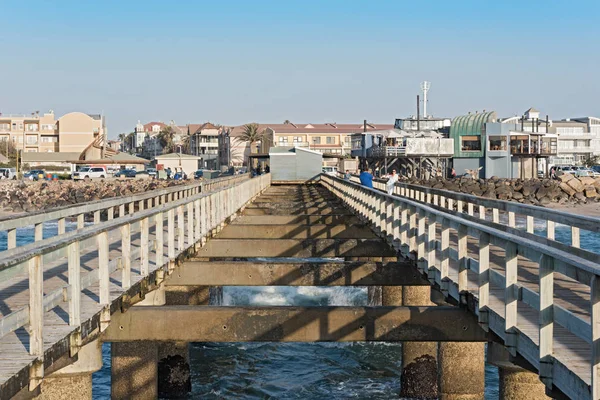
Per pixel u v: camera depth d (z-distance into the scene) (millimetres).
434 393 17234
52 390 9266
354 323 9516
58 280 9625
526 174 86688
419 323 9477
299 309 9547
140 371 13375
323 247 16969
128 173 94250
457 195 16938
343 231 19953
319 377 18891
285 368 19656
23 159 117250
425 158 86125
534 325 7332
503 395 10781
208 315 9516
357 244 16969
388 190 27391
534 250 6484
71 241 6977
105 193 63594
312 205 30828
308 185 53375
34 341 6195
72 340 7176
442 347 13648
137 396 13336
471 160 85750
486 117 85625
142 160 107250
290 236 19906
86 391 9469
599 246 42812
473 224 8797
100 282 8227
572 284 9891
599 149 136125
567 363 5930
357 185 23297
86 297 8656
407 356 17328
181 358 17391
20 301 8227
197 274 13633
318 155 53719
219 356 20797
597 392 5258
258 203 31531
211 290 26031
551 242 8516
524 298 7125
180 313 9477
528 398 10609
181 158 105438
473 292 9195
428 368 17234
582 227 8508
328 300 28141
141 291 10461
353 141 103562
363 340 9500
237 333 9500
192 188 25516
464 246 9320
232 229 19969
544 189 67625
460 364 13508
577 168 108062
